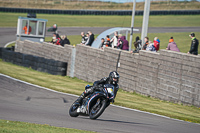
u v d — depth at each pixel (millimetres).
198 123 29844
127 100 41719
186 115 33375
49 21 156875
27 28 90500
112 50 55969
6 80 49406
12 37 113312
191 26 142375
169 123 28094
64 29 135625
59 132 19141
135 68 51062
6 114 26391
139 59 50156
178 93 42281
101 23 157875
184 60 41312
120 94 48125
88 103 24062
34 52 81688
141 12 184250
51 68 67562
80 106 25688
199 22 155000
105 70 57688
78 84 55125
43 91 43188
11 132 18172
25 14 176500
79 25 149000
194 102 39656
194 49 43812
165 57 44656
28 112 28219
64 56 69500
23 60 74188
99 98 24484
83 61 63656
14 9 178250
